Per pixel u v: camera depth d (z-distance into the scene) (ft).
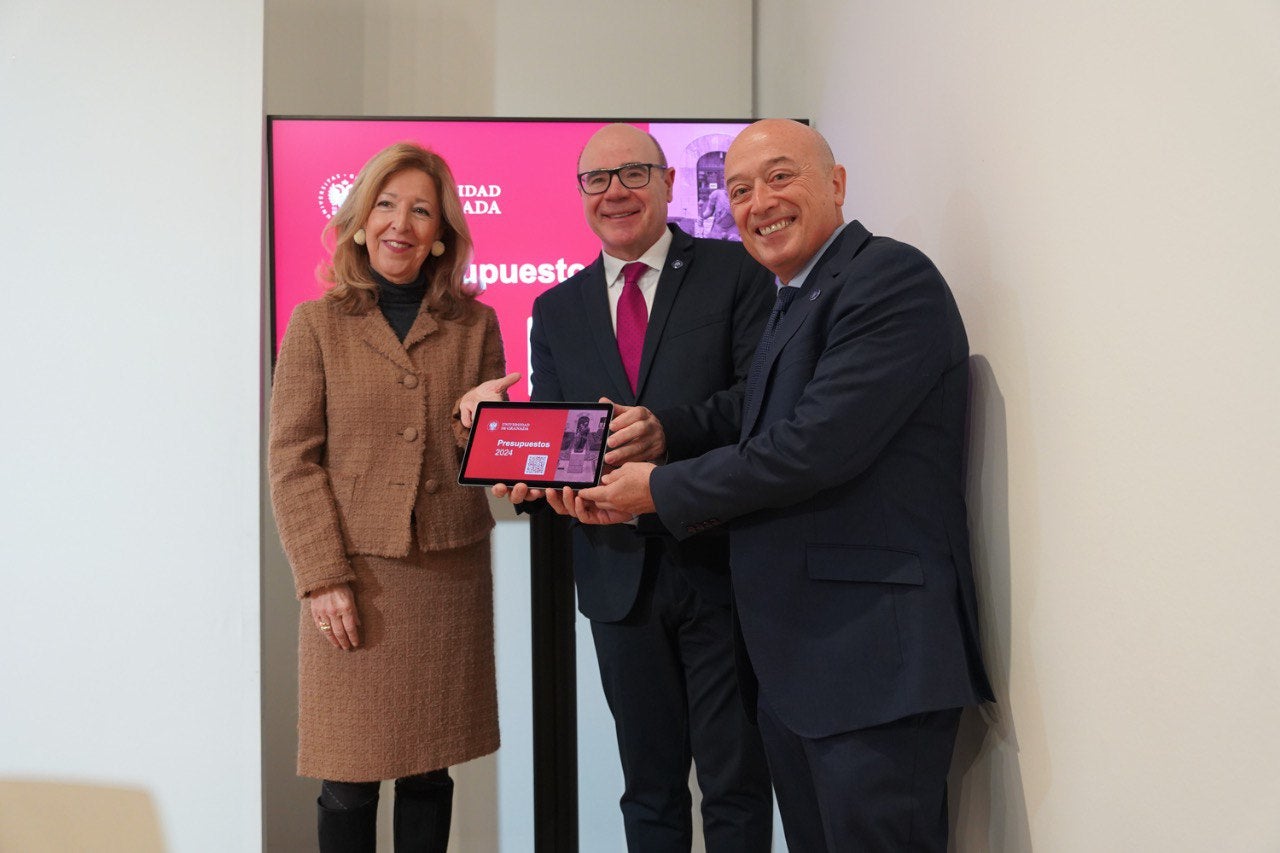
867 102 8.59
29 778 7.52
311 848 10.49
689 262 7.84
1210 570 4.07
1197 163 4.13
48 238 7.66
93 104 7.72
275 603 10.52
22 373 7.61
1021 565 5.72
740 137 6.45
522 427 6.65
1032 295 5.58
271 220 10.12
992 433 6.11
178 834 7.53
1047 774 5.44
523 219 10.38
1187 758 4.24
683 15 11.55
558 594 7.36
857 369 5.55
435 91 11.28
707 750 7.41
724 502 5.81
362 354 7.00
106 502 7.61
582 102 11.42
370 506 6.83
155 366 7.66
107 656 7.56
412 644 6.88
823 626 5.71
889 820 5.49
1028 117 5.63
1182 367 4.24
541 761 7.34
